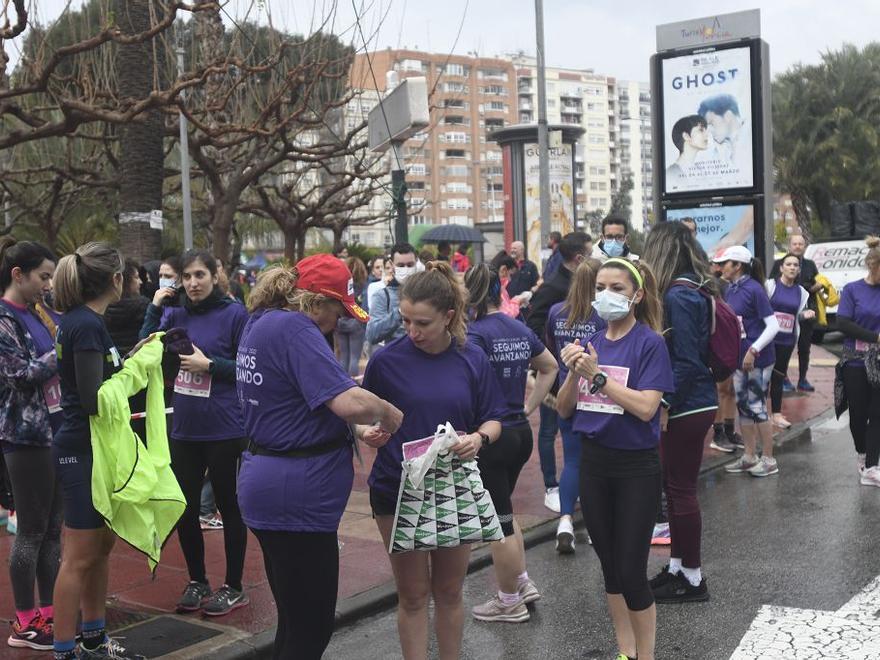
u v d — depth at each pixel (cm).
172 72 1306
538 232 2164
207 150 1711
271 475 335
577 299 527
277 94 1162
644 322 427
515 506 718
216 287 518
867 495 741
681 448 507
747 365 794
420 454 357
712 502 743
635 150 15400
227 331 511
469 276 497
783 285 1030
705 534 650
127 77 987
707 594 520
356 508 729
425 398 369
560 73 14150
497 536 370
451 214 11562
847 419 1097
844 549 600
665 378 407
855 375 773
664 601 516
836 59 4125
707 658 440
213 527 677
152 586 549
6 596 525
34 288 462
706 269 515
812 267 1309
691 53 1577
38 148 1864
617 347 420
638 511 406
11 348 437
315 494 334
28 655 445
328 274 346
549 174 2130
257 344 340
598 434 412
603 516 418
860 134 3984
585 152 14475
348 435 349
